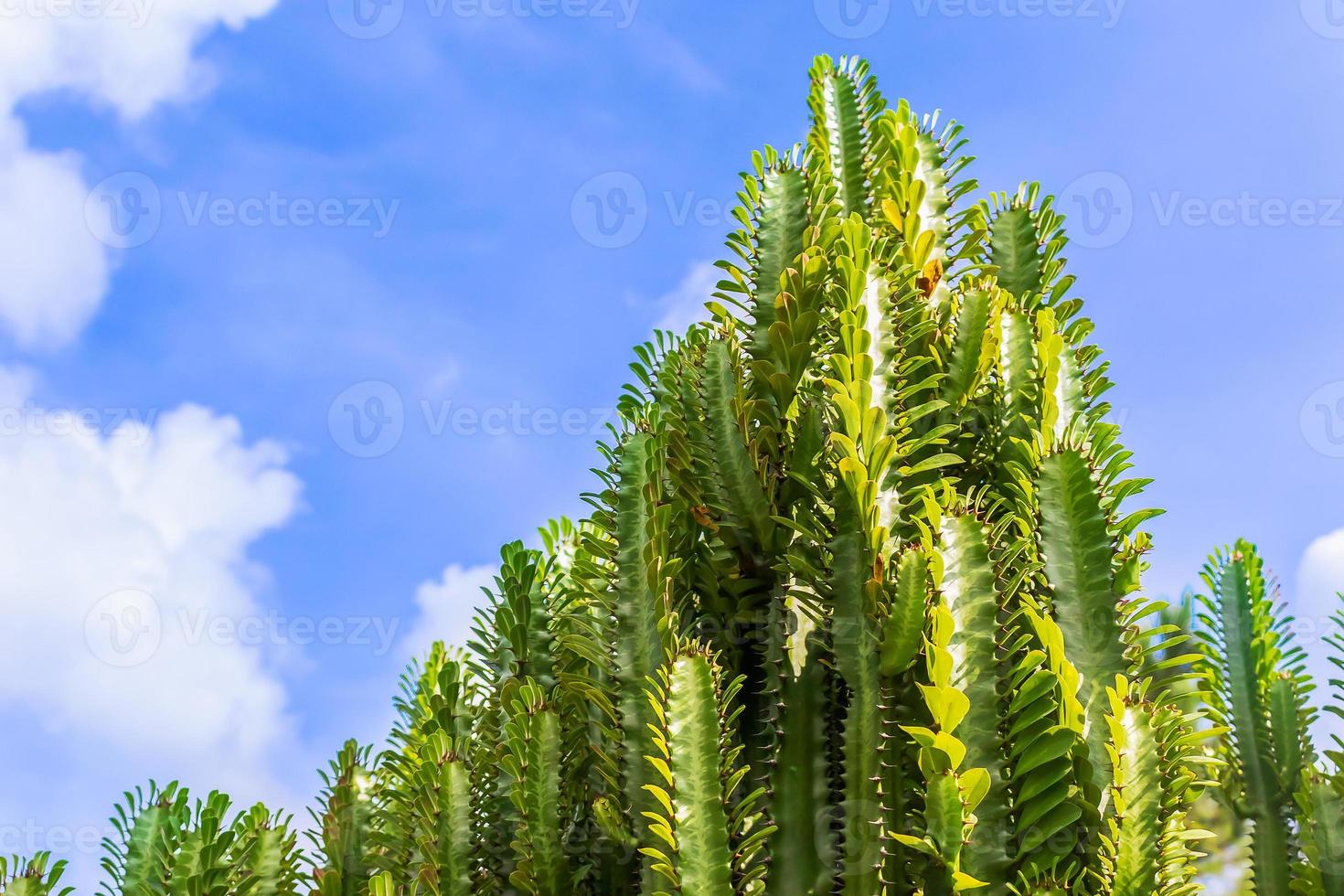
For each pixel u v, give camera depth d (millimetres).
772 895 3127
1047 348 3861
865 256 3967
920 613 3111
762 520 3707
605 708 3596
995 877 2938
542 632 4352
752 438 3793
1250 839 4633
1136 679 3434
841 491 3445
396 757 4484
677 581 3799
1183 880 3223
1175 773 3160
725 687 3604
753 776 3484
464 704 4492
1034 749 3059
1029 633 3477
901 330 4207
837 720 3363
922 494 3574
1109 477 3680
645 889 3207
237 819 3854
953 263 4852
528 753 3664
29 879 3389
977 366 4113
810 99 5402
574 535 5410
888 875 3049
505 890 3848
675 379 4195
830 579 3383
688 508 3938
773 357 3986
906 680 3234
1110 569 3436
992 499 4000
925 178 5055
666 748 3066
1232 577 5129
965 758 3016
